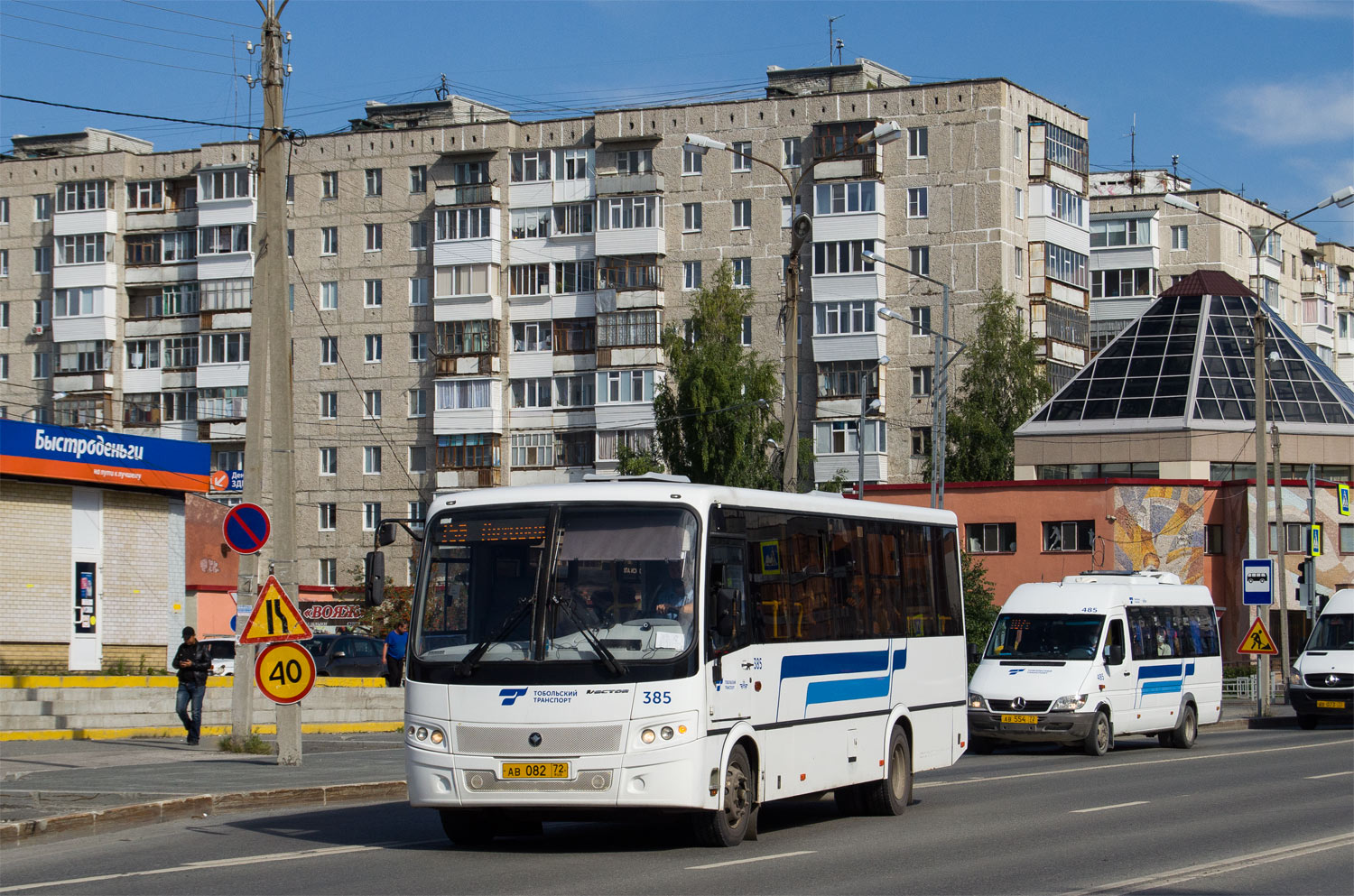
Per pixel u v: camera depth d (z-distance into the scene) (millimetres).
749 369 66000
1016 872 12664
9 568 32438
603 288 74750
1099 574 30984
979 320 70438
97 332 81875
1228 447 61688
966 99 71375
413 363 78188
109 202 82562
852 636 16844
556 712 13297
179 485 36562
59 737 25734
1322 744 30594
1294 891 11633
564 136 76625
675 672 13406
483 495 14281
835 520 16812
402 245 78750
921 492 60312
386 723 32719
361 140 79438
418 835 15273
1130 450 62531
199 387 79688
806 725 15633
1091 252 87500
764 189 73688
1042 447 64250
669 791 13242
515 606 13695
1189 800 18969
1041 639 28734
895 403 71438
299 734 20859
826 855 13711
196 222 81688
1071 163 75812
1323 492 58344
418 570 14141
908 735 18172
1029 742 28234
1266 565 38656
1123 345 66125
